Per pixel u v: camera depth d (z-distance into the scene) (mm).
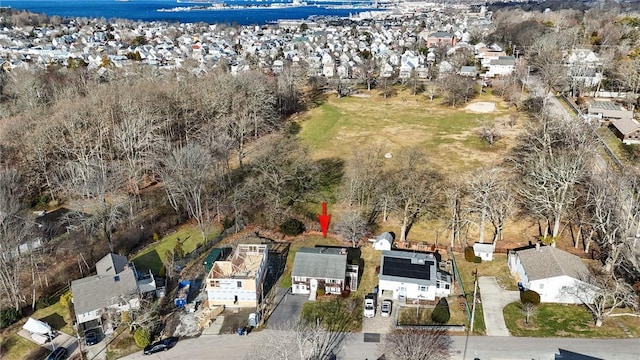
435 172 83750
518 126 107250
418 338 44562
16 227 57250
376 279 56812
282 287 55969
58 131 83250
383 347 46031
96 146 80750
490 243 63156
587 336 46531
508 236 64688
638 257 54469
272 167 78750
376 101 136000
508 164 85625
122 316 48719
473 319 48969
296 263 54969
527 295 50938
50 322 50781
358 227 64062
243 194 72812
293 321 50031
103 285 50750
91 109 90188
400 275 53062
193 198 70125
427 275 53031
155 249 64500
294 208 73875
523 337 46750
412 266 54438
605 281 52344
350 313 51156
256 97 107000
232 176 85188
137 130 82625
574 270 51719
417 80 147125
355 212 68812
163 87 102938
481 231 61500
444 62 158250
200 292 55312
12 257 53312
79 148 81500
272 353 45000
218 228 69062
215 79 109188
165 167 78062
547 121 85062
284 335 46938
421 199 68562
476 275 56719
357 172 77875
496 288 54219
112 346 47281
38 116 90250
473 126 109688
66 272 59719
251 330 49094
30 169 78062
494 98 131500
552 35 162875
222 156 83000
